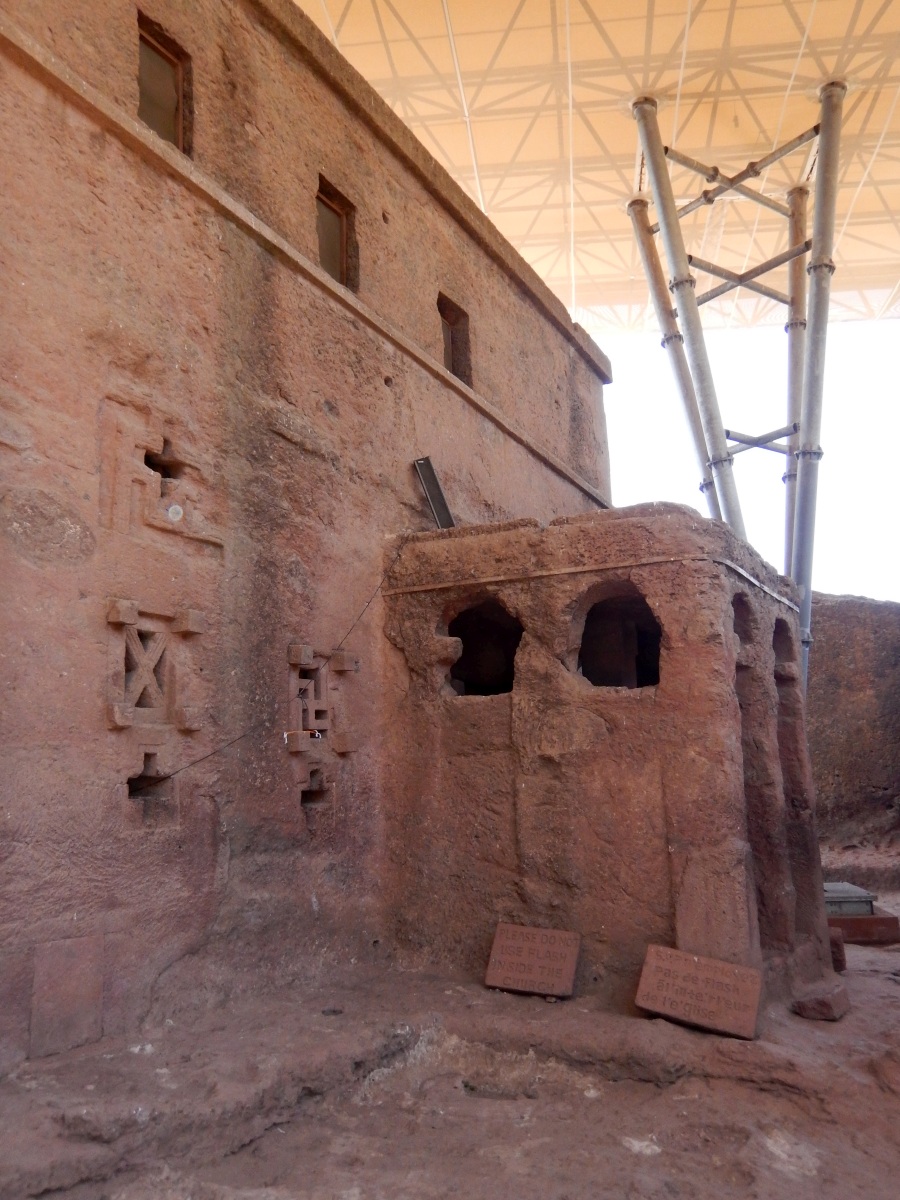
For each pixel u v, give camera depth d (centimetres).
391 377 753
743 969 534
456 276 901
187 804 510
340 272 739
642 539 616
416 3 1327
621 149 1627
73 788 444
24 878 416
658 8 1313
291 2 678
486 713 657
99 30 516
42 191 466
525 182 1723
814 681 1384
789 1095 475
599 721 614
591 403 1217
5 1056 400
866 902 907
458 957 631
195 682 524
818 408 1231
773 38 1348
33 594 436
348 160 745
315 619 627
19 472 436
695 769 579
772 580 739
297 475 625
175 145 582
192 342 552
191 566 531
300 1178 377
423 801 666
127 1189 341
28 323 449
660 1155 421
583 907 599
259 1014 511
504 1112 464
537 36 1375
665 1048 500
